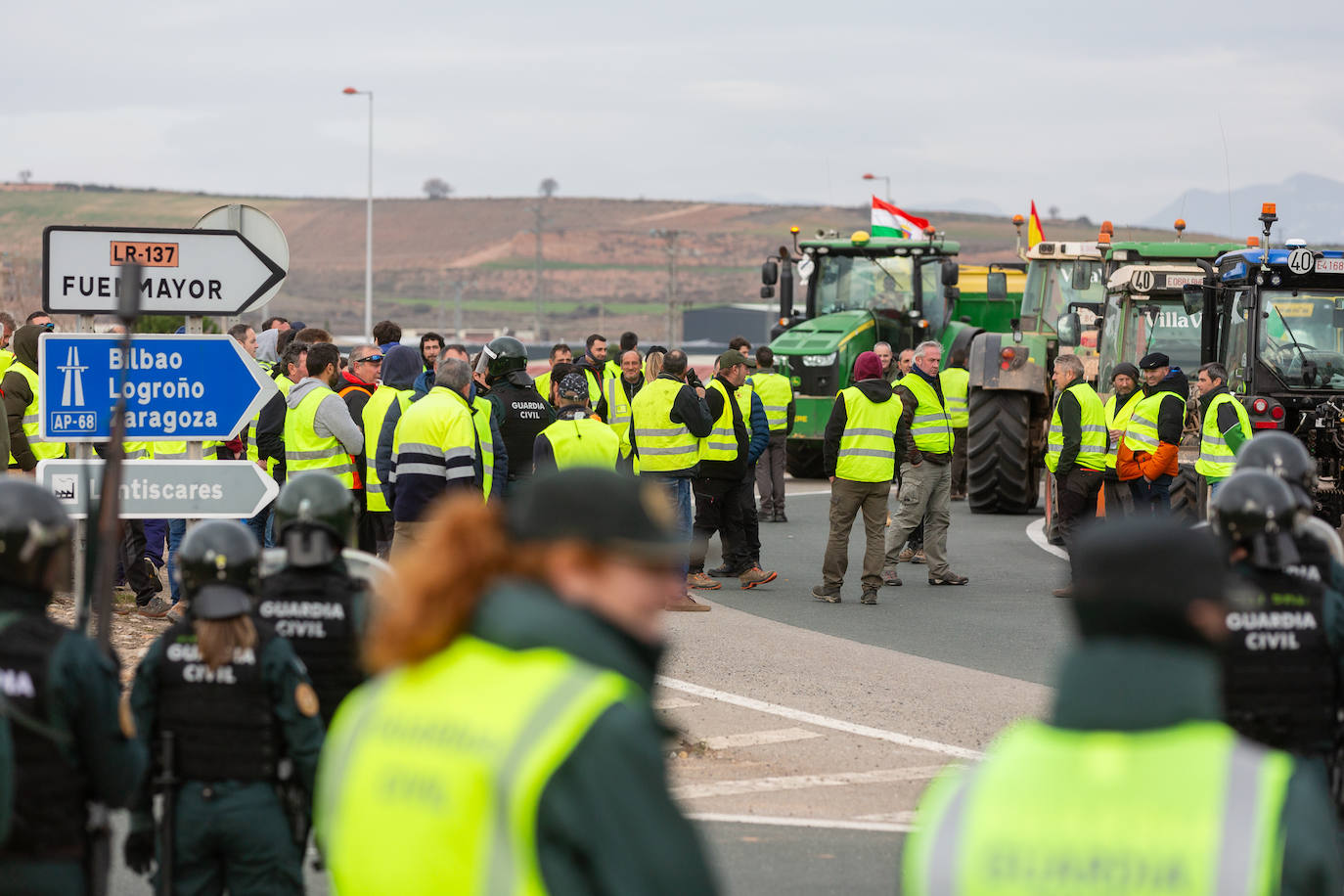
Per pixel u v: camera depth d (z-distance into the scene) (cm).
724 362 5156
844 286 10194
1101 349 6869
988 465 7656
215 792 1709
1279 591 1773
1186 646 855
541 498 932
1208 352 5678
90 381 3009
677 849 850
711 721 3369
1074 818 823
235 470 2973
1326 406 5300
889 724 3359
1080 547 884
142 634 3997
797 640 4238
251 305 3116
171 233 3073
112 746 1500
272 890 1727
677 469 4725
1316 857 793
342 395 4650
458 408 3594
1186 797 809
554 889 834
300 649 1880
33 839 1452
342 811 909
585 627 909
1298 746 1772
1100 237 8069
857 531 6925
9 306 18525
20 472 4781
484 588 928
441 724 879
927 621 4622
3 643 1450
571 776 841
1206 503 5422
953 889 835
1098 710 845
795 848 2483
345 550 1994
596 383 5756
